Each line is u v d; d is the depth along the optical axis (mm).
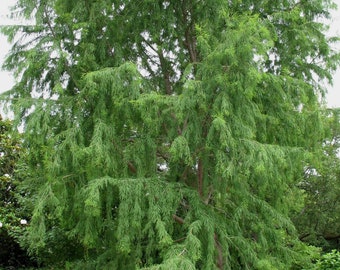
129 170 6301
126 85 5727
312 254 6910
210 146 5539
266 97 6109
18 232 11195
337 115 6246
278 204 6527
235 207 6426
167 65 7691
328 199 15234
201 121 5754
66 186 5715
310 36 6668
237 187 5805
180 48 7215
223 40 5520
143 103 5234
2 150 13500
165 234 5152
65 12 6477
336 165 14672
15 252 13789
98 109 5828
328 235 15984
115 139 5898
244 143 5285
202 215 5750
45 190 5422
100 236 6355
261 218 6172
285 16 6520
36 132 5547
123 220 5348
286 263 6172
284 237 6906
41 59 5859
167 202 5625
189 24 7328
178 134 6062
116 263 6113
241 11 6918
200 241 5488
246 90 5191
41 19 6195
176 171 6496
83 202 5523
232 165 5250
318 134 6332
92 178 5535
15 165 12352
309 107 6590
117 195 5949
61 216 5773
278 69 7242
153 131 5844
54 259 9688
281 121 6270
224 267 5734
